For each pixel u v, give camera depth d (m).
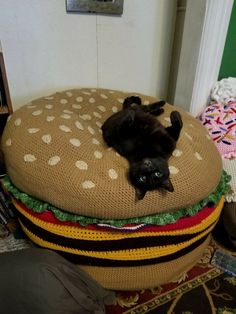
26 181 0.77
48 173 0.74
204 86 1.37
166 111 1.12
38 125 0.87
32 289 0.63
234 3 1.33
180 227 0.77
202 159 0.86
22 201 0.80
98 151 0.83
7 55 1.14
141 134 0.82
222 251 1.03
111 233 0.73
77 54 1.28
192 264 0.92
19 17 1.09
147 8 1.31
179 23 1.42
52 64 1.25
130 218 0.73
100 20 1.25
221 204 0.92
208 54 1.27
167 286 0.89
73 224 0.74
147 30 1.37
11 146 0.84
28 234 0.87
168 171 0.72
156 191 0.72
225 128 1.24
